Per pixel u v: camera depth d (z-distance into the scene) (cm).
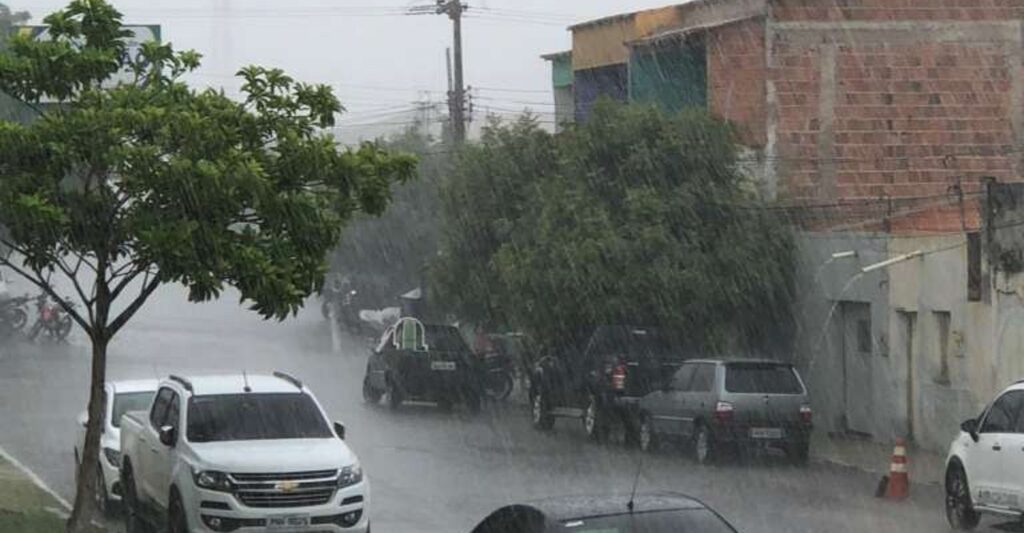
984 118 4497
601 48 5338
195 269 1756
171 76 1895
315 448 2056
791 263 3941
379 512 2489
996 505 2219
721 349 3919
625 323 3941
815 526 2364
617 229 3969
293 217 1802
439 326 4369
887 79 4456
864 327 3697
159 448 2144
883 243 3575
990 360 3180
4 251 3688
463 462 3222
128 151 1727
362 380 5081
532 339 4181
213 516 1970
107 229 1812
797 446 3206
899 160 4450
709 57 4450
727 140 4022
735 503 2630
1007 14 4494
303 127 1858
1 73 1812
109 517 2484
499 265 4212
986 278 3188
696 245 3916
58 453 3322
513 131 4609
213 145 1775
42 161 1770
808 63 4434
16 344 5775
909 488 2822
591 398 3691
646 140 4019
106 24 1892
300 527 1984
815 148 4425
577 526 1241
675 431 3353
